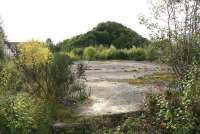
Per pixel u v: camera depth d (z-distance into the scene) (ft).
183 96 23.65
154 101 25.17
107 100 29.14
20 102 22.80
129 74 45.24
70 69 29.78
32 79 27.86
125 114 25.12
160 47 30.22
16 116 21.84
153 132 23.00
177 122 22.56
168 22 30.12
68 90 28.43
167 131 22.93
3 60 33.24
